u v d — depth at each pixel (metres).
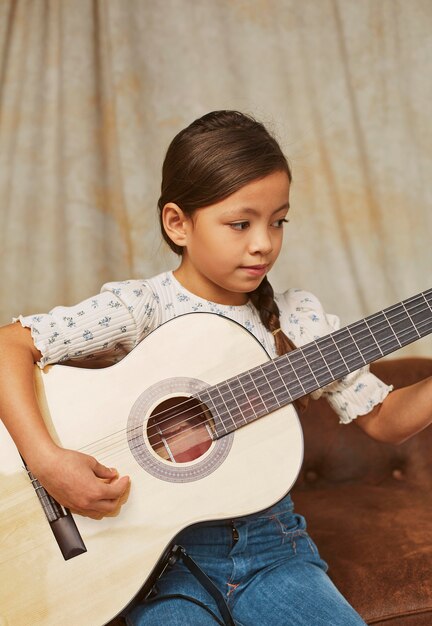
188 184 1.50
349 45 3.07
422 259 3.11
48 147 3.00
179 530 1.40
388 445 2.37
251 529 1.52
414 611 1.69
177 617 1.38
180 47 3.04
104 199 3.03
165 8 3.03
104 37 3.01
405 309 1.53
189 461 1.50
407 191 3.10
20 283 2.98
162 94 3.04
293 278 3.09
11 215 2.98
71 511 1.41
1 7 2.97
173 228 1.59
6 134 2.97
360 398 1.64
